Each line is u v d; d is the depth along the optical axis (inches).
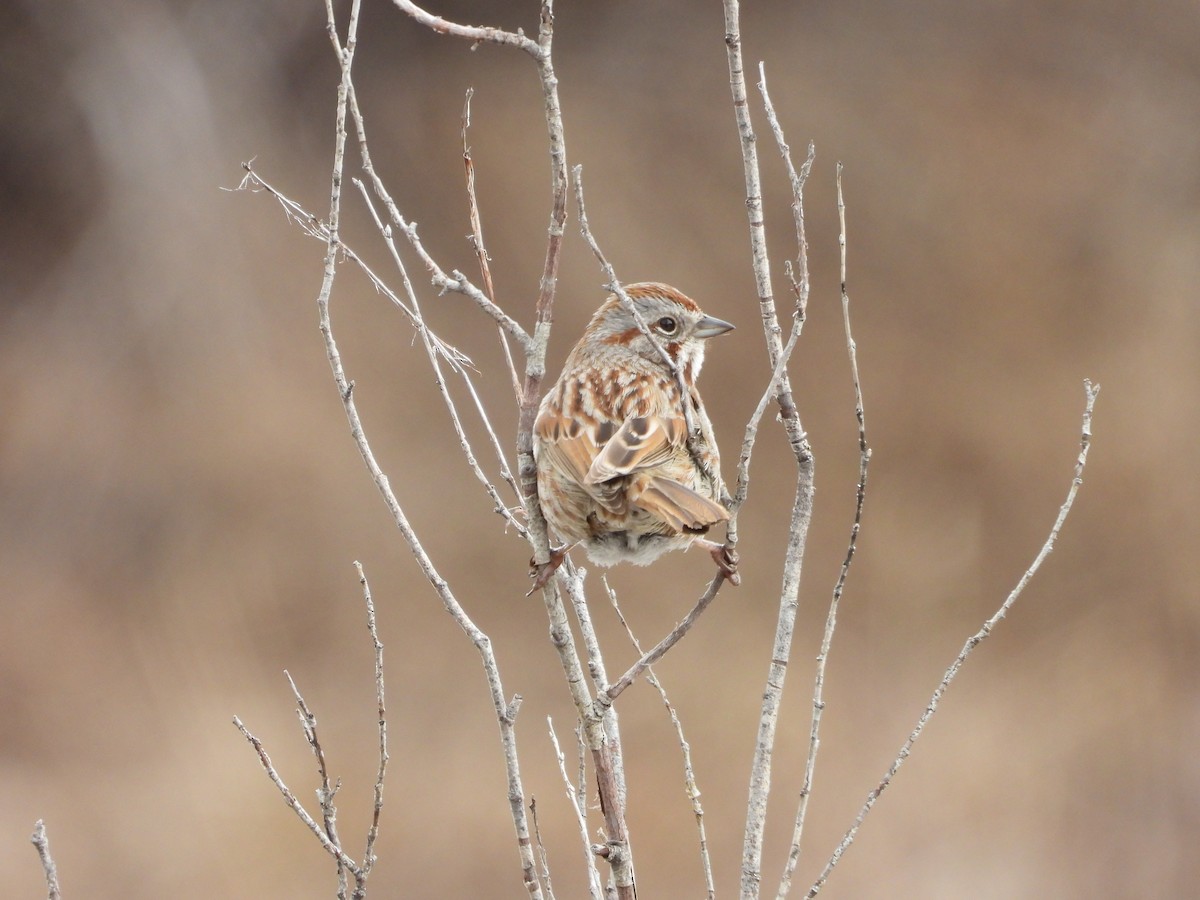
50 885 167.8
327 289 178.2
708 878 185.9
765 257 180.2
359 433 179.8
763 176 733.9
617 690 180.9
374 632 181.8
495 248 730.8
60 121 738.2
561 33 769.6
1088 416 184.4
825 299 703.7
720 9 769.6
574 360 233.8
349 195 738.2
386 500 180.1
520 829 179.0
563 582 211.0
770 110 173.0
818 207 724.7
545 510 211.0
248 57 755.4
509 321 174.7
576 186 168.2
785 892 181.2
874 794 183.9
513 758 179.2
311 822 181.9
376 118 758.5
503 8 769.6
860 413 179.8
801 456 181.2
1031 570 183.8
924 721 184.2
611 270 170.6
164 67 744.3
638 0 769.6
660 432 203.9
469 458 187.8
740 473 173.6
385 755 181.5
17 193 731.4
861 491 181.5
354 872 181.2
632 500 194.1
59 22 733.9
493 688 179.3
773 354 180.7
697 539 203.3
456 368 190.2
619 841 183.0
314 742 183.3
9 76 732.7
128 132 737.6
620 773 191.5
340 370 179.8
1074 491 184.5
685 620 177.8
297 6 752.3
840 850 183.3
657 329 227.6
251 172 186.1
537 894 177.8
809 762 182.5
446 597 179.9
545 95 164.9
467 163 186.1
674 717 191.0
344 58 175.9
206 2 750.5
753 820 181.0
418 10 159.5
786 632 181.6
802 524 181.8
